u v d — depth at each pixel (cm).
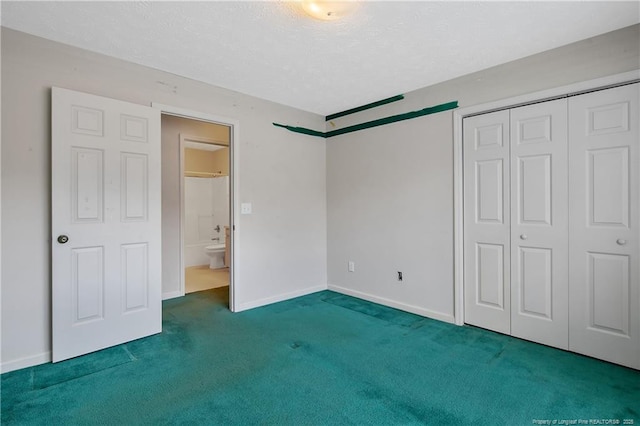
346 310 356
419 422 172
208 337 283
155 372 223
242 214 355
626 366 228
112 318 262
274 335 288
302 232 413
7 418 174
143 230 278
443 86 315
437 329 300
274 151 381
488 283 294
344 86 325
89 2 189
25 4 191
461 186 307
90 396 195
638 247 222
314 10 193
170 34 225
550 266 260
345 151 412
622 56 222
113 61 263
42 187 236
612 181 231
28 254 231
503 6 193
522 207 272
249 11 197
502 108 280
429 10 196
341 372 224
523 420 174
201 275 543
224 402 190
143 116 276
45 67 235
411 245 346
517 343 268
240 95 347
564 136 250
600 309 238
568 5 192
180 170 416
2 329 222
